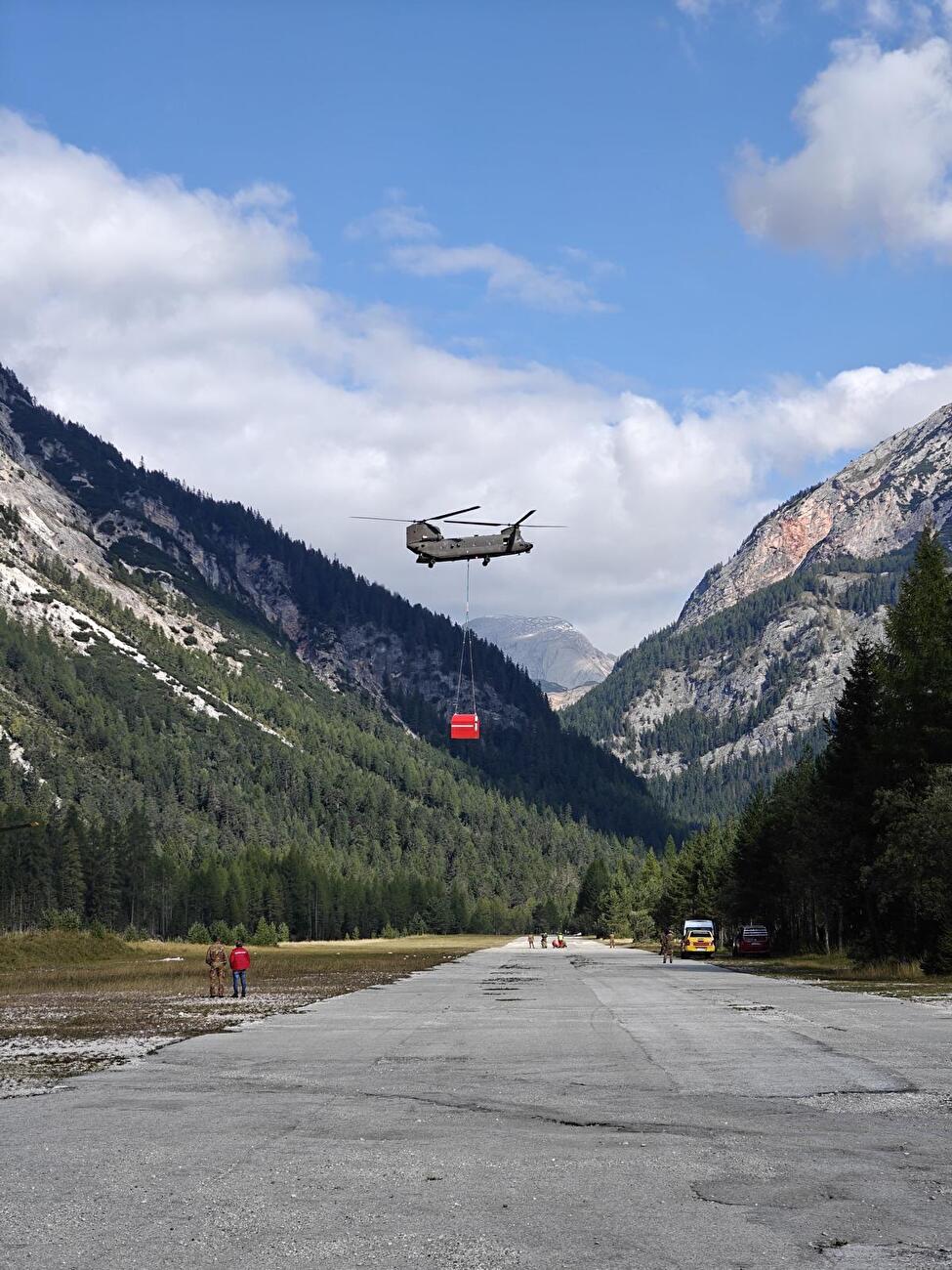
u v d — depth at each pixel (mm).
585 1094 15789
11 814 159750
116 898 172625
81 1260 7938
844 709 67688
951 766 52094
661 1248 8211
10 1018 32094
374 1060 20172
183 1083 17281
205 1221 8992
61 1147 12164
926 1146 11969
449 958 94250
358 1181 10406
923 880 49469
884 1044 21969
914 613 57188
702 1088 16250
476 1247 8242
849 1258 7941
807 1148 11891
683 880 158500
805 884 76312
